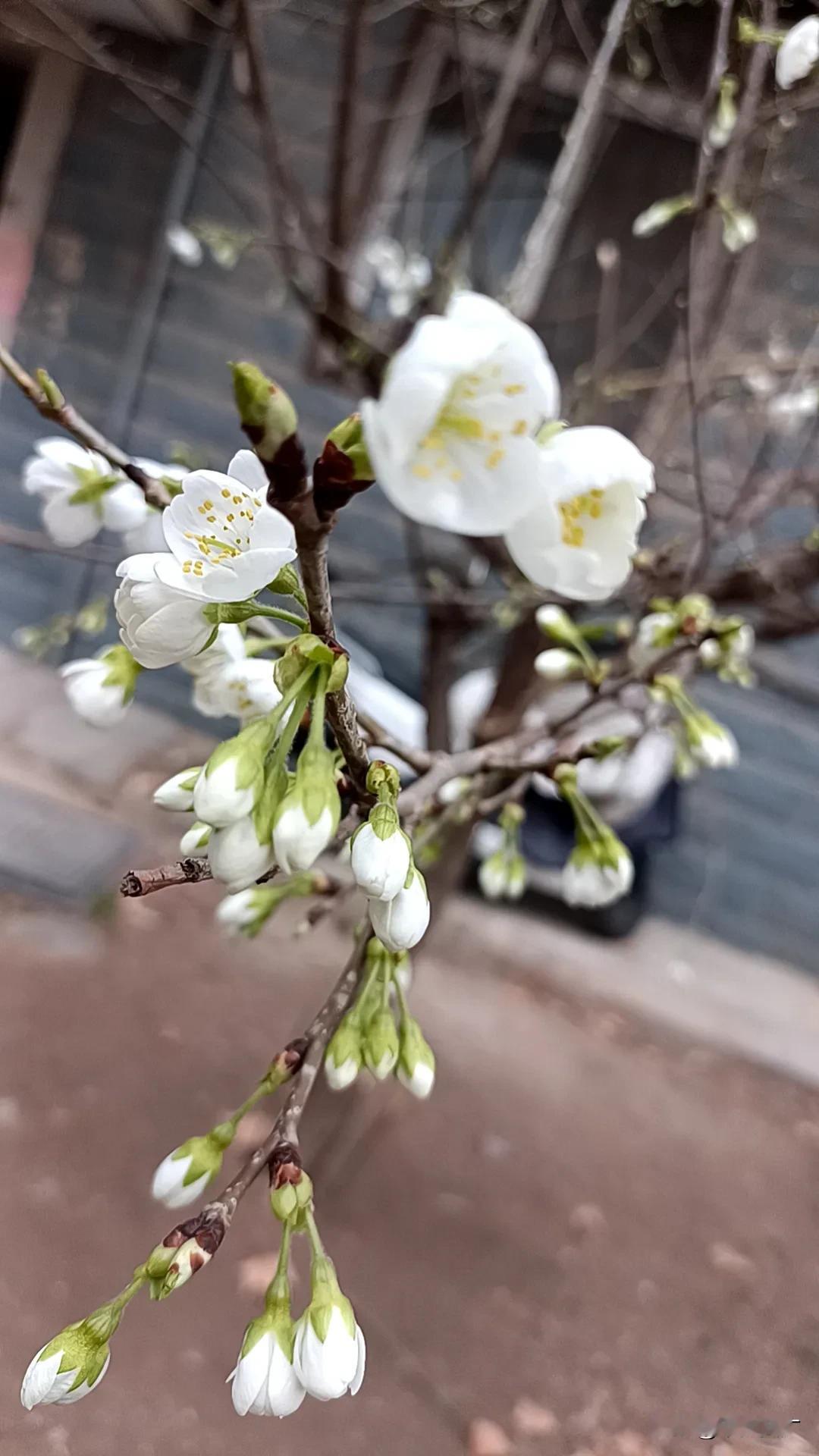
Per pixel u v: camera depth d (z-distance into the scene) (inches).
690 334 11.5
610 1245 17.7
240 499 4.6
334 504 3.6
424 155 25.4
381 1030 6.1
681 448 22.4
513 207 24.8
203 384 31.6
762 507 15.3
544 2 14.8
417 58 21.8
